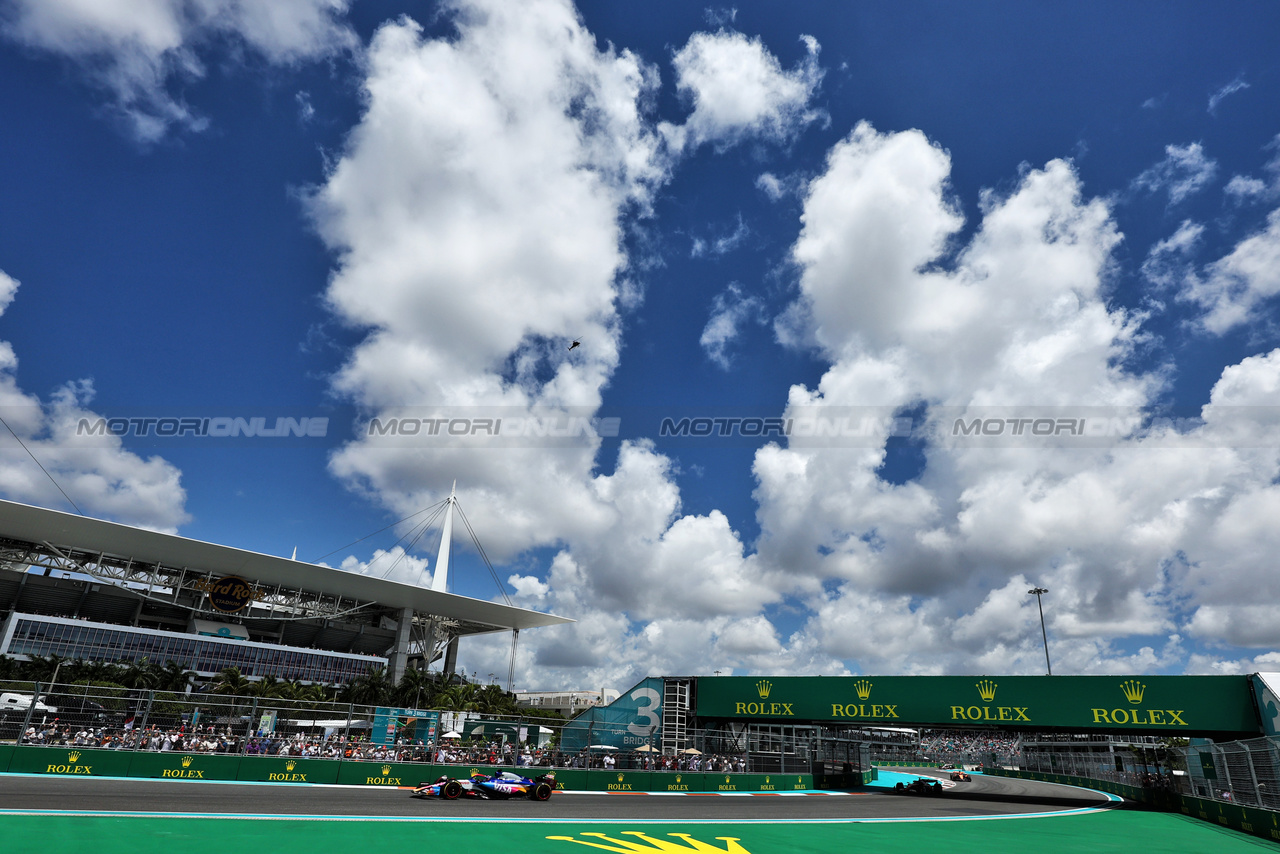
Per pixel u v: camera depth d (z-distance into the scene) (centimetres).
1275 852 1655
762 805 2564
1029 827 2167
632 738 3475
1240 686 3159
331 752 2631
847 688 3791
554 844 1364
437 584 14700
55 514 8988
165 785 2064
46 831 1170
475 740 3014
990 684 3578
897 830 1938
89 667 8212
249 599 11225
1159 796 3325
